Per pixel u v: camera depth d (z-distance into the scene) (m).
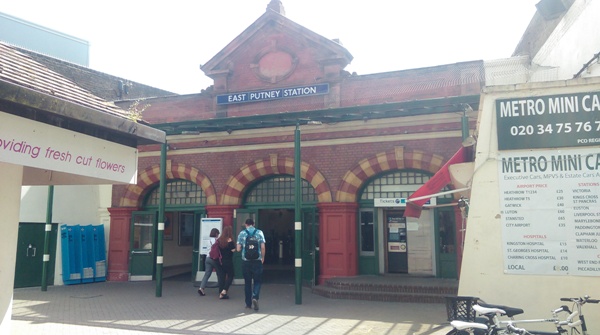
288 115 11.84
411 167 13.62
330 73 14.73
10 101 4.42
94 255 15.99
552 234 6.50
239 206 15.34
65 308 10.91
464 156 8.31
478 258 6.76
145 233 16.45
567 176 6.53
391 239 14.33
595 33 10.02
